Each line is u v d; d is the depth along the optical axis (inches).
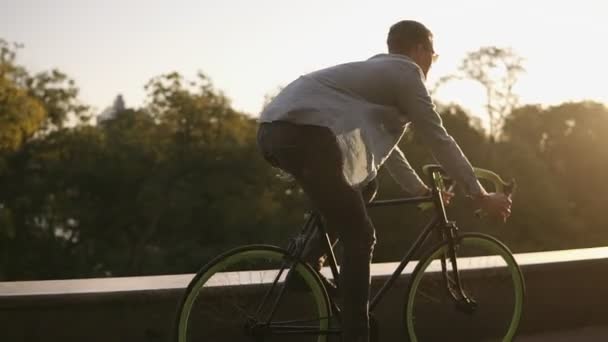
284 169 156.1
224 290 163.9
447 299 195.0
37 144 2123.5
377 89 157.9
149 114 2294.5
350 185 155.6
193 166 2096.5
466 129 2044.8
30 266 2007.9
